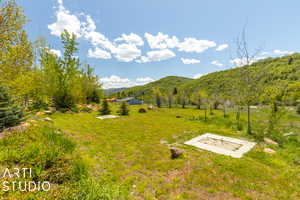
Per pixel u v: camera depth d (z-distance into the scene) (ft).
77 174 10.36
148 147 19.52
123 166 14.11
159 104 88.17
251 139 23.36
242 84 30.17
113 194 8.98
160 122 37.58
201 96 78.95
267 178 12.01
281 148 19.17
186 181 11.52
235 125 31.42
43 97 49.49
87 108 55.36
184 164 14.21
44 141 15.15
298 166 14.46
